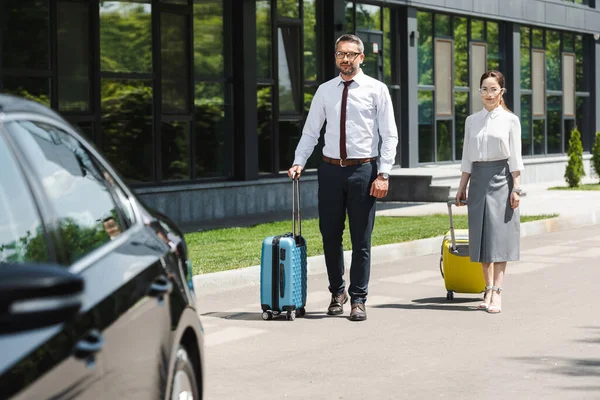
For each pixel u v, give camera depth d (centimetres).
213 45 2400
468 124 1162
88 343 346
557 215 2241
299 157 1126
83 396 340
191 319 511
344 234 1917
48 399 309
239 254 1591
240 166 2462
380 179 1093
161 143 2250
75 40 2042
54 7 1981
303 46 2659
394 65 3067
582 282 1390
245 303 1243
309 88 2698
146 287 434
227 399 764
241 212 2431
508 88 3662
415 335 1020
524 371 850
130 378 394
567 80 4088
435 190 2802
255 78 2481
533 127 3850
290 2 2614
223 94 2433
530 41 3809
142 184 2186
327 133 1106
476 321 1098
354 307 1112
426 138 3225
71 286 266
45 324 260
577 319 1104
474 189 1157
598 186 3394
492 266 1186
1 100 398
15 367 295
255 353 938
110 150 2117
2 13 1884
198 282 1323
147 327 424
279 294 1109
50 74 1981
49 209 379
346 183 1099
